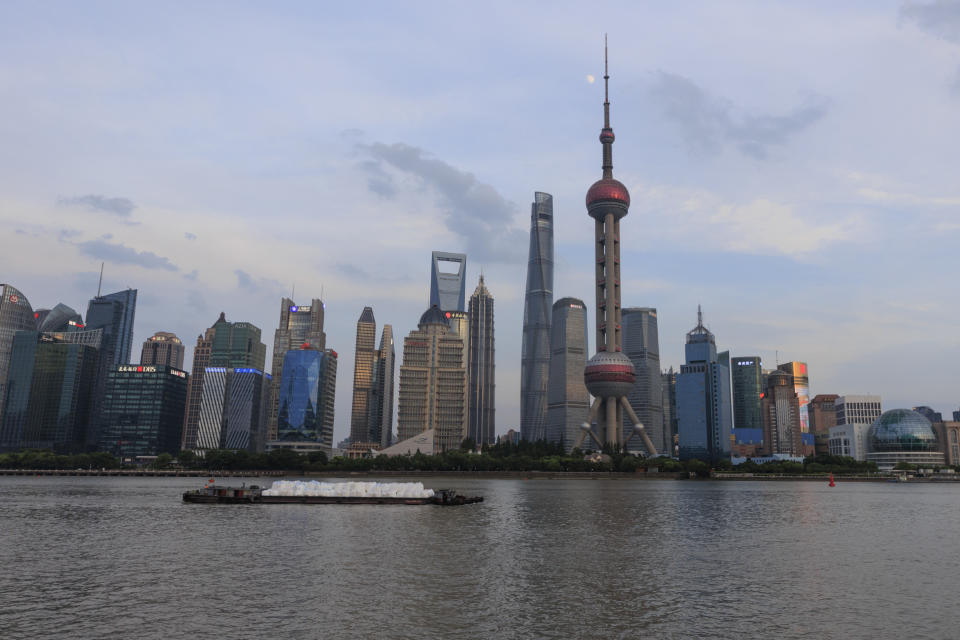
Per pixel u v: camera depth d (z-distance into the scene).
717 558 80.44
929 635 47.56
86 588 60.00
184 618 50.09
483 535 98.56
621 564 75.06
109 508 141.88
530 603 55.66
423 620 50.09
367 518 120.38
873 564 77.06
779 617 51.97
